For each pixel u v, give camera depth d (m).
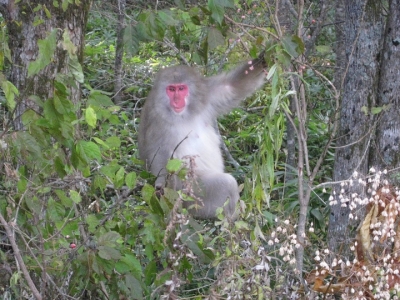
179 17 5.59
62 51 6.08
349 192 6.05
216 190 6.59
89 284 5.36
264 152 5.61
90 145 4.80
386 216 5.31
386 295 5.23
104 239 4.79
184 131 6.84
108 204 6.74
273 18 5.71
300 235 5.79
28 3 5.88
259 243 5.29
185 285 6.51
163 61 11.55
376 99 6.52
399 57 6.37
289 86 6.63
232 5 5.06
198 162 6.86
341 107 6.61
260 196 5.54
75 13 6.31
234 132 9.97
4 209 5.02
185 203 6.64
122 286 5.15
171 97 6.77
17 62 6.18
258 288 5.03
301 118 5.87
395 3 6.35
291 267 5.73
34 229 5.22
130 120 9.70
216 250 5.46
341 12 10.04
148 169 6.74
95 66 11.77
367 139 6.46
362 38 6.45
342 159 6.58
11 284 4.77
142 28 5.22
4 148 4.65
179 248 5.04
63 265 5.02
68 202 5.06
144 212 5.46
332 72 10.48
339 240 6.50
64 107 4.66
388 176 6.34
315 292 5.36
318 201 7.89
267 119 5.47
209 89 6.97
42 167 4.96
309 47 8.70
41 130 4.75
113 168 5.16
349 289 5.38
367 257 5.46
